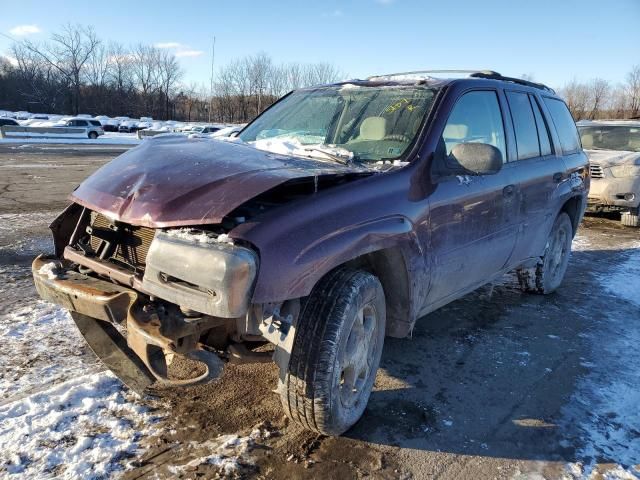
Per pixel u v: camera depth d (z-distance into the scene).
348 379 2.78
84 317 3.00
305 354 2.52
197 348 2.43
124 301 2.41
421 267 3.07
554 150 4.94
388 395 3.33
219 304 2.13
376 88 3.85
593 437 2.97
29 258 5.86
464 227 3.44
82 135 35.44
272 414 3.01
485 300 5.23
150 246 2.36
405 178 3.02
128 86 77.56
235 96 68.81
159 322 2.30
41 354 3.53
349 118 3.64
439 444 2.85
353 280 2.66
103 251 2.76
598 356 4.04
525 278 5.27
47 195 10.34
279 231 2.35
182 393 3.16
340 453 2.72
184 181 2.55
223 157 2.83
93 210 2.78
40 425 2.76
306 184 2.70
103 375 3.25
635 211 9.28
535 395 3.41
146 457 2.59
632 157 9.34
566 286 5.82
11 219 7.88
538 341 4.27
